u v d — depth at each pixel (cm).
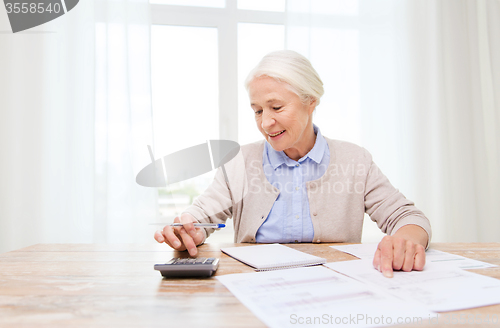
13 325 37
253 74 85
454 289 47
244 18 198
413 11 190
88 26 173
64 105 171
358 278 53
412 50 190
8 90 165
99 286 50
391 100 188
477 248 79
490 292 46
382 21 190
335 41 185
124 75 172
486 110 199
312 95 89
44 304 43
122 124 171
